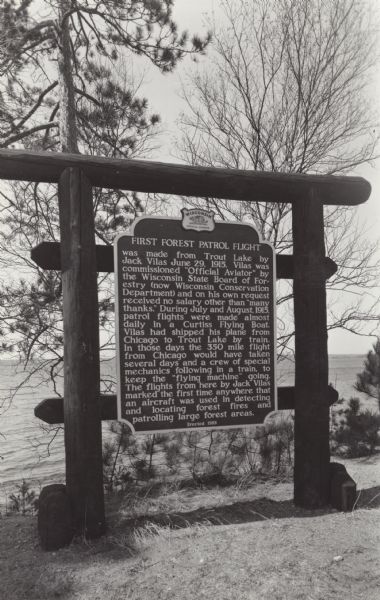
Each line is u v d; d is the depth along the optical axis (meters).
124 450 6.12
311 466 4.39
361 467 6.39
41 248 4.16
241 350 4.48
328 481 4.42
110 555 3.54
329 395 4.57
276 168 8.48
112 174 4.09
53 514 3.69
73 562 3.46
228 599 2.87
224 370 4.41
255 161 8.52
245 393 4.46
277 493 5.02
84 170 4.03
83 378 3.87
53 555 3.59
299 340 4.57
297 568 3.17
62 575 3.29
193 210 4.42
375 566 3.19
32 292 7.98
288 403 4.69
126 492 5.53
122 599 2.95
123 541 3.72
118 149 8.93
